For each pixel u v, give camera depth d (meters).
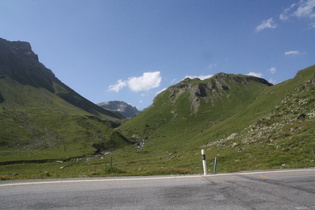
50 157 104.81
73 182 11.24
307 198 7.81
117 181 11.47
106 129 193.62
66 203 7.60
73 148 135.00
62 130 177.38
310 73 119.06
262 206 7.03
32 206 7.30
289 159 27.97
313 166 17.72
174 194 8.63
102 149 147.25
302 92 86.25
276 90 141.50
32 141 148.12
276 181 10.82
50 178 13.69
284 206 7.00
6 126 162.75
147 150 133.00
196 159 52.59
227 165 34.34
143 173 17.02
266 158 32.00
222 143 68.94
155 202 7.59
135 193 8.87
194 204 7.32
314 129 38.81
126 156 110.50
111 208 7.03
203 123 197.50
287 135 43.25
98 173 18.28
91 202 7.68
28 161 95.56
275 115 76.06
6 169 82.88
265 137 51.06
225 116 197.50
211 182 10.88
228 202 7.49
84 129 179.00
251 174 13.23
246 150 43.31
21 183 11.02
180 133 185.12
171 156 80.00
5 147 131.38
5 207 7.23
